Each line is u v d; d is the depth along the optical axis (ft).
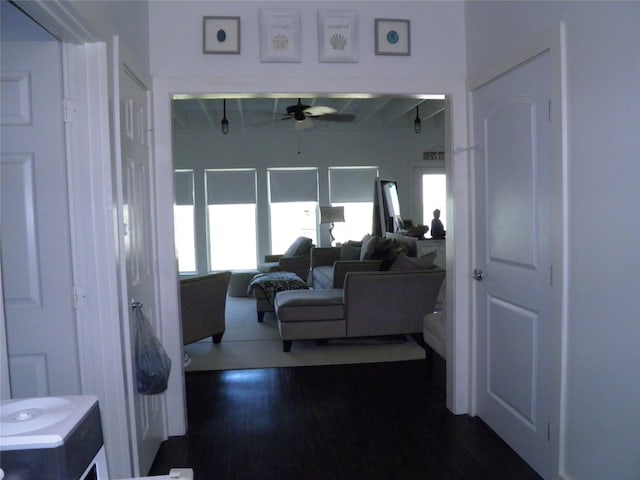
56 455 3.05
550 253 6.75
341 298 14.46
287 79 8.90
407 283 14.21
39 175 6.02
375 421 9.46
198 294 13.74
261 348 14.70
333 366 12.95
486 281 8.77
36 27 5.93
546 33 6.54
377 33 8.99
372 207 26.32
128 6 7.21
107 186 6.14
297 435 8.94
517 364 7.80
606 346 5.61
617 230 5.35
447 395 9.99
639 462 5.15
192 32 8.72
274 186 25.85
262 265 23.12
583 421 6.09
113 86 6.33
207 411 10.12
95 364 6.25
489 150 8.46
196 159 25.23
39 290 6.10
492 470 7.55
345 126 25.53
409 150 26.21
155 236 8.70
